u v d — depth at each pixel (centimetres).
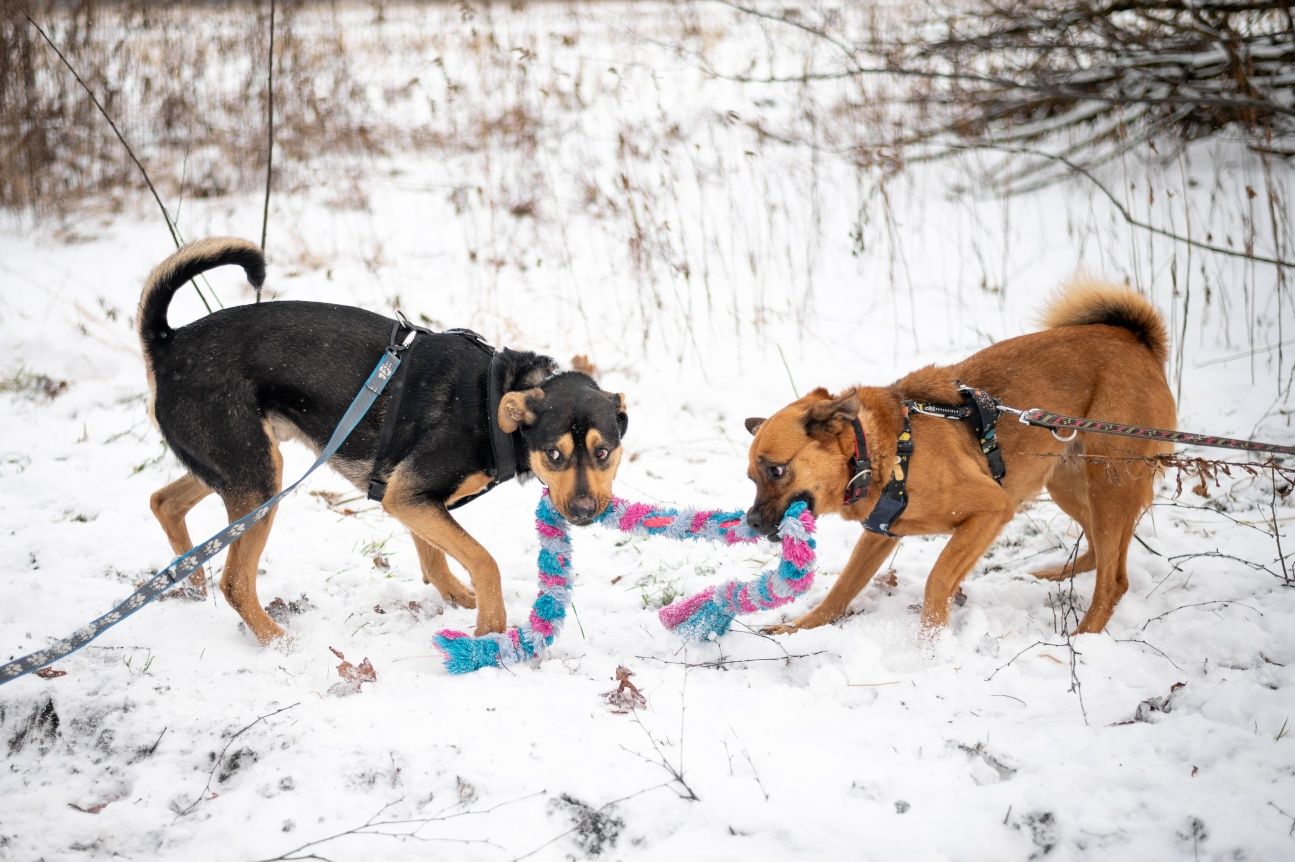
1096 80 971
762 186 1045
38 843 315
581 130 1197
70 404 696
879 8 1349
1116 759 328
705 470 616
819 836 303
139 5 1299
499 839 308
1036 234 912
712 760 339
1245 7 897
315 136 1175
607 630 448
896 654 414
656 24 1712
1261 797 305
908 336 766
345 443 440
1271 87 892
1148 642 414
